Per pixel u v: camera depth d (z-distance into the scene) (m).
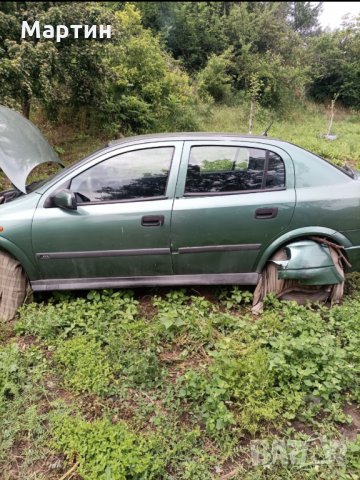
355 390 2.41
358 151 9.90
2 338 2.99
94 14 7.73
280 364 2.42
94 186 3.20
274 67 16.31
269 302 3.29
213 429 2.15
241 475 1.96
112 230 3.14
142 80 10.28
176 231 3.15
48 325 2.96
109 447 2.02
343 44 19.77
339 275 3.23
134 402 2.40
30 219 3.11
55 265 3.23
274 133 12.17
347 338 2.85
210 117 13.11
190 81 15.27
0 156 3.27
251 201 3.15
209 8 18.86
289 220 3.18
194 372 2.50
